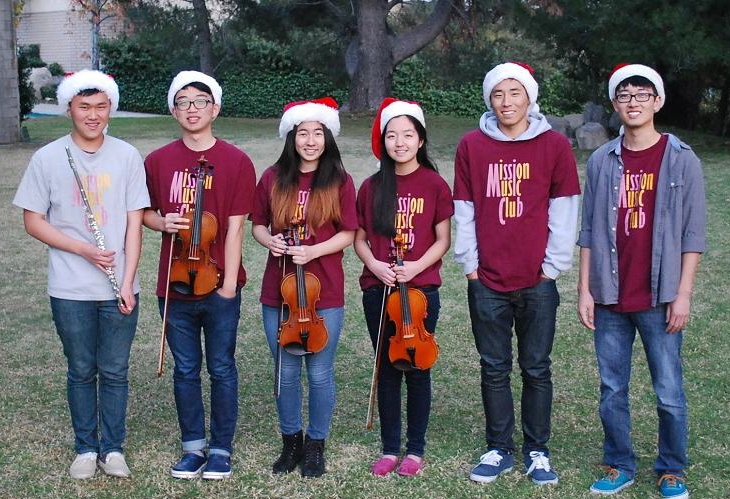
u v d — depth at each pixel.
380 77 18.98
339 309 3.57
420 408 3.67
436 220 3.59
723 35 11.20
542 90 20.09
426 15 20.38
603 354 3.51
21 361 5.09
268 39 20.38
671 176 3.28
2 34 14.62
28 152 13.80
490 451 3.66
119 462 3.62
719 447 3.88
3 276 7.01
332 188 3.50
